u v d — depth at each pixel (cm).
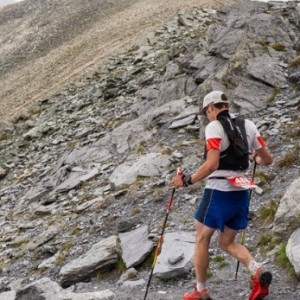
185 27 3628
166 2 6041
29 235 1321
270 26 1800
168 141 1570
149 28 4416
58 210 1439
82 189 1527
